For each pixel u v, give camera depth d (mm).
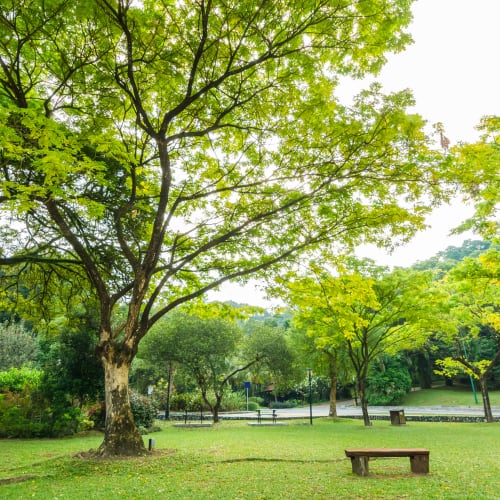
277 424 22594
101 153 11688
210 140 11609
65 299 15656
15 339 34750
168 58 9172
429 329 22891
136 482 7215
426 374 56281
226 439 14773
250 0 8031
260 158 11344
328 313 19500
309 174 10492
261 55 9398
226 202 12492
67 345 18641
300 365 28859
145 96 10438
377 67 9109
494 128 11695
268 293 12797
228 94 10055
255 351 28328
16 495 6328
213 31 9047
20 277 14828
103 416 18859
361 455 7730
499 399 45031
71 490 6637
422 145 9281
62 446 13016
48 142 6984
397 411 23031
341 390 63375
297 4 8086
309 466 8875
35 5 8109
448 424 22922
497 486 6645
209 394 39719
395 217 10391
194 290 14500
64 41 9383
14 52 9398
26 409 16391
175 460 9484
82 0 7941
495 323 21797
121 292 11617
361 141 9570
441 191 9719
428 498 5820
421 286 19344
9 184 7266
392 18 8164
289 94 9742
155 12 8812
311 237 11867
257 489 6605
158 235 10984
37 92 10898
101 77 9484
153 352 25375
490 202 12727
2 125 6605
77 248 10695
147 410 19797
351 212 11289
